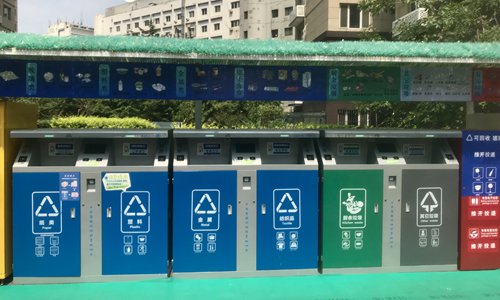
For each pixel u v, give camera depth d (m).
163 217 4.69
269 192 4.79
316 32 32.31
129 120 13.90
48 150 4.79
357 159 5.14
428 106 7.91
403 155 5.19
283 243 4.83
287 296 4.31
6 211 4.57
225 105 19.72
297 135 4.79
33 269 4.58
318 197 4.91
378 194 4.92
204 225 4.74
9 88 4.75
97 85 4.86
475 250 5.07
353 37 29.44
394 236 4.95
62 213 4.59
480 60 4.62
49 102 18.83
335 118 25.45
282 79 5.09
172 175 4.80
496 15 8.15
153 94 4.93
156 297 4.25
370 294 4.38
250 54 4.42
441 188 5.00
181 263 4.73
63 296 4.27
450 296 4.36
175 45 4.32
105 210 4.62
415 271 4.99
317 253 4.88
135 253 4.67
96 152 4.73
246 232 4.78
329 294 4.37
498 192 5.11
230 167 4.75
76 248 4.61
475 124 5.86
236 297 4.27
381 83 5.17
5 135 4.53
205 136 4.69
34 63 4.77
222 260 4.77
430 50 4.57
